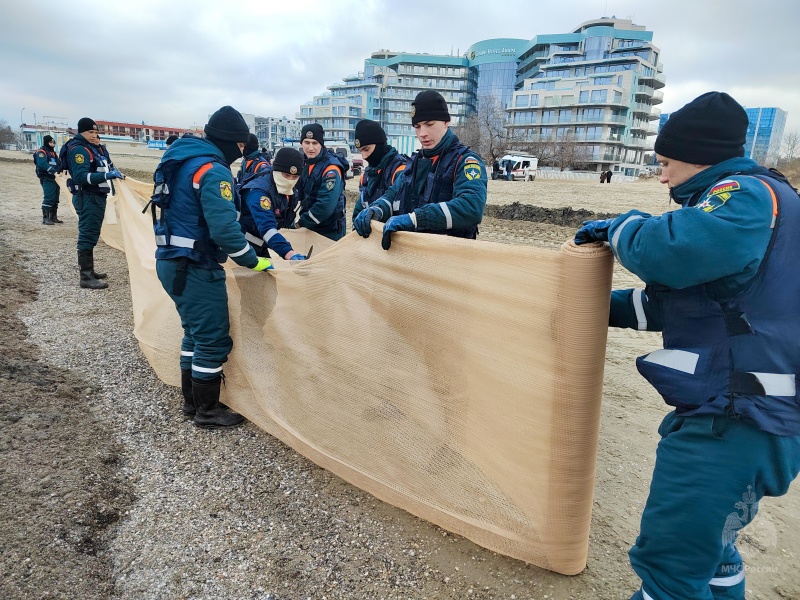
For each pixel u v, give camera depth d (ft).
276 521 8.73
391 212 11.41
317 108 394.11
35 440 10.32
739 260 4.98
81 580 7.36
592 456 6.92
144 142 352.28
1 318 17.72
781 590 7.59
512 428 7.31
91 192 22.02
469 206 9.27
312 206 15.24
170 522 8.64
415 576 7.64
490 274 7.23
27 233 34.47
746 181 5.20
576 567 7.48
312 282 9.93
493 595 7.30
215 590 7.38
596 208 64.64
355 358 9.31
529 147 236.43
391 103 403.34
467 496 8.05
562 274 6.41
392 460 8.96
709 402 5.33
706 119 5.49
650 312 6.69
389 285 8.65
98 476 9.57
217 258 11.07
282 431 10.85
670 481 5.59
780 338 5.14
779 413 5.10
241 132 11.15
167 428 11.59
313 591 7.39
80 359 14.93
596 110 270.87
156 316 14.02
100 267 26.63
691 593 5.59
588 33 320.50
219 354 11.39
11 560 7.41
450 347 7.95
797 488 10.27
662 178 6.08
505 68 396.16
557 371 6.69
